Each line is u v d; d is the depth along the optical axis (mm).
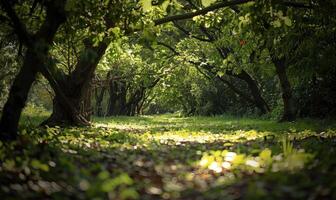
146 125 31672
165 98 63219
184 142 14500
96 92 59344
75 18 13016
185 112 65375
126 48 37031
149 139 15391
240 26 15781
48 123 21141
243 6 15586
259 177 6531
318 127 21016
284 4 16047
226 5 15680
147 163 8883
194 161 8922
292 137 15461
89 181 6805
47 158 8305
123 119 46156
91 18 13438
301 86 30281
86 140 13523
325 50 23688
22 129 13398
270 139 14688
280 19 15211
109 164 8641
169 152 10891
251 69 33094
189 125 30328
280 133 18406
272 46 24453
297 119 28250
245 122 33531
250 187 5473
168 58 42906
